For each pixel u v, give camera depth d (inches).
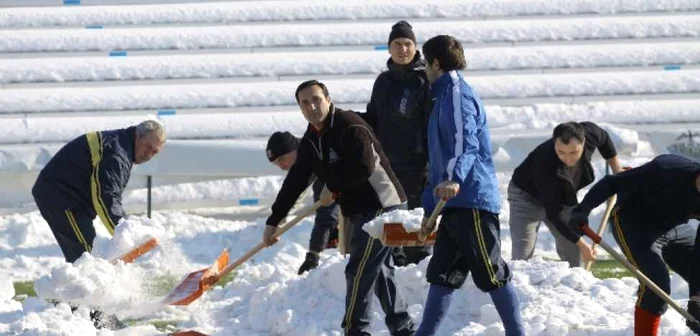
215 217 1784.0
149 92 2059.5
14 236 1625.2
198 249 1588.3
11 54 2172.7
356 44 2230.6
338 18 2308.1
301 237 1603.1
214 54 2197.3
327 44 2225.6
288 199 978.1
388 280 949.8
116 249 1047.6
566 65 2177.7
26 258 1547.7
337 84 2079.2
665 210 896.9
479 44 2231.8
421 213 915.4
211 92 2065.7
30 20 2258.9
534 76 2127.2
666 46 2214.6
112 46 2193.7
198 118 1959.9
